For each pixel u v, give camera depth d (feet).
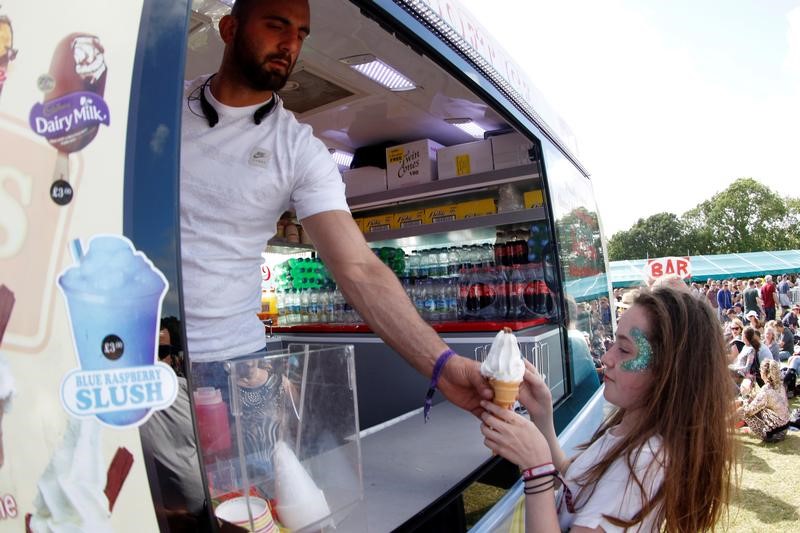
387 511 4.34
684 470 3.81
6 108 1.82
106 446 1.96
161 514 2.08
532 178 10.99
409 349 4.25
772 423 20.40
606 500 3.88
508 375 3.80
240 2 4.09
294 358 3.25
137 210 2.12
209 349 4.11
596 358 11.63
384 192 12.51
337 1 5.97
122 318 2.03
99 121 2.05
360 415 11.68
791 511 14.49
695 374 3.93
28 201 1.84
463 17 6.63
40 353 1.83
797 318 39.45
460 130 12.01
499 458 5.66
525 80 8.94
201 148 4.17
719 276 64.49
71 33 2.00
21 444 1.77
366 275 4.33
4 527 1.72
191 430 2.20
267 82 4.20
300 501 3.04
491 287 11.74
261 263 4.67
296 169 4.45
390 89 9.14
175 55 2.35
